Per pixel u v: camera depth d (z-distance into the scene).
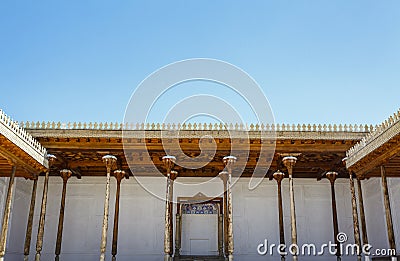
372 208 17.77
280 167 16.52
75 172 17.56
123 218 18.38
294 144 14.50
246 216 18.59
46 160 14.30
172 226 18.02
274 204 18.81
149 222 18.39
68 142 14.42
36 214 18.17
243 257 18.14
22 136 12.21
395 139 10.94
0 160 12.66
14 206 16.81
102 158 14.77
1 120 10.88
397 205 15.80
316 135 14.28
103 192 18.69
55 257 16.17
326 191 18.92
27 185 17.97
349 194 18.80
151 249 18.06
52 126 14.29
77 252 17.92
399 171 13.69
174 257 17.22
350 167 13.97
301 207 18.72
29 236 14.34
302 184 18.98
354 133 14.34
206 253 18.42
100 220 18.36
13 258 16.66
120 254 17.95
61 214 16.42
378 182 17.27
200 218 18.88
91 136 14.21
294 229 14.26
